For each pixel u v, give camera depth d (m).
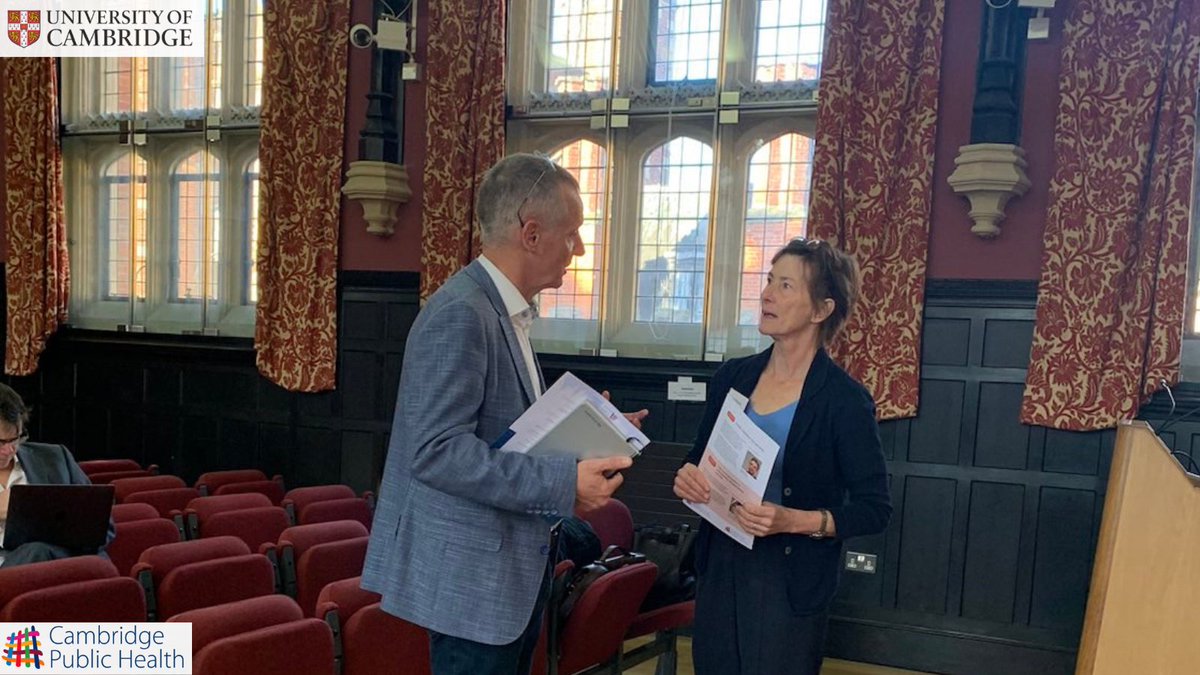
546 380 5.16
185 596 2.63
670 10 5.11
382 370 5.53
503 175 1.74
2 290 6.86
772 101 4.76
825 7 4.75
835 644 4.41
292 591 3.15
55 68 6.55
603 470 1.61
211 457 6.11
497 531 1.63
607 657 2.81
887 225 4.31
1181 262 3.80
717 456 2.05
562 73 5.30
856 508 2.01
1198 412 3.84
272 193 5.62
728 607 2.09
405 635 2.43
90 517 3.03
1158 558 1.38
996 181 3.98
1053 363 4.00
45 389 6.69
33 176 6.51
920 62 4.29
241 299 6.23
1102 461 3.98
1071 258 3.98
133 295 6.48
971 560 4.21
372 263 5.54
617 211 5.15
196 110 6.36
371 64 5.41
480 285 1.71
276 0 5.54
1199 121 3.97
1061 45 4.07
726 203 4.91
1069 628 4.05
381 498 1.73
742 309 4.95
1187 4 3.81
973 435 4.20
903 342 4.25
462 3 5.11
